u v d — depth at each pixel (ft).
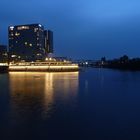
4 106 163.73
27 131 105.91
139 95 220.23
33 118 128.47
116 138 97.30
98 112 143.13
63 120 123.95
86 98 200.13
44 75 607.78
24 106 163.22
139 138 96.99
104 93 235.61
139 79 432.25
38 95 220.02
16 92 245.45
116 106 162.71
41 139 96.89
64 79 442.91
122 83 351.46
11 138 98.17
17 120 124.36
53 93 234.58
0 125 115.24
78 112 143.02
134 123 118.11
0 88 288.51
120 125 114.73
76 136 99.86
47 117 130.82
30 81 399.44
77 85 322.14
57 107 158.81
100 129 108.47
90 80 414.21
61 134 102.06
